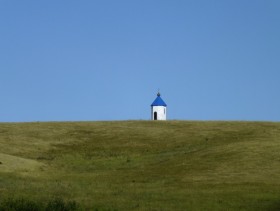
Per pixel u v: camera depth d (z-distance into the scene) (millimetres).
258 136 118625
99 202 59000
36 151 117188
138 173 88438
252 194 64375
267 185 71062
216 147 102688
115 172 92562
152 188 71750
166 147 119938
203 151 100625
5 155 100875
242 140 114438
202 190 68438
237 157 89812
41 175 87688
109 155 113375
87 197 62906
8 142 124062
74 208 53344
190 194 65375
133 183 77750
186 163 91125
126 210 54906
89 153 115938
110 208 55469
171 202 59906
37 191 66250
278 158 86938
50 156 113062
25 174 86312
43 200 58375
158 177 82375
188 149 113562
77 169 98812
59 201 54938
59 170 97000
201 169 84625
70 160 108938
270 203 58969
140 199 61906
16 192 64625
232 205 57969
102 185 75125
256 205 57906
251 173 79125
